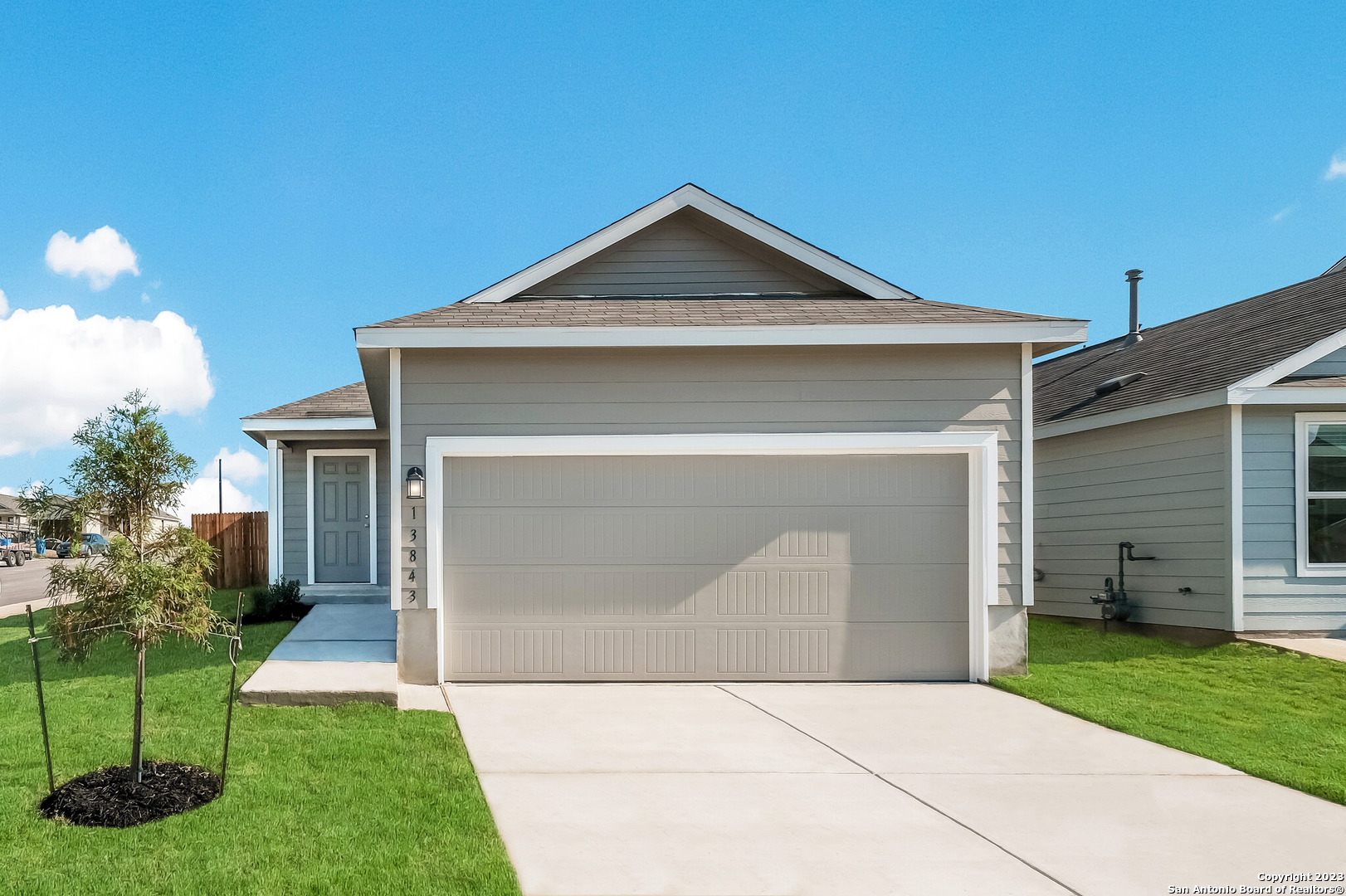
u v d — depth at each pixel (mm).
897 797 4941
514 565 8172
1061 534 13008
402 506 7973
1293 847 4242
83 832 4156
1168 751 5961
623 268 10094
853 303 9547
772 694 7758
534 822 4461
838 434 8242
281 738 5820
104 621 4680
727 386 8234
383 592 13461
